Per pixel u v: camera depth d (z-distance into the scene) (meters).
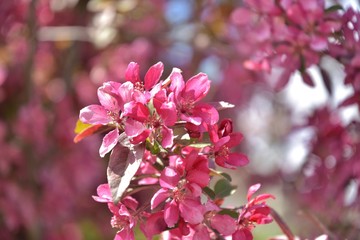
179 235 2.04
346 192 3.61
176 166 1.95
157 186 2.03
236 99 5.72
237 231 2.01
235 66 5.40
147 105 1.95
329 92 3.13
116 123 2.01
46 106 5.35
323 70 3.12
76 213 5.42
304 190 3.88
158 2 5.33
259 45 3.24
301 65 3.08
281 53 3.09
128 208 2.01
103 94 2.03
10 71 5.19
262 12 3.20
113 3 5.22
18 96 5.18
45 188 5.10
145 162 2.12
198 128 1.96
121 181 1.89
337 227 3.62
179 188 1.92
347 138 3.68
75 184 5.22
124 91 1.97
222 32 5.15
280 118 6.05
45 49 5.53
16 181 4.96
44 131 5.05
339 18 3.00
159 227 1.96
